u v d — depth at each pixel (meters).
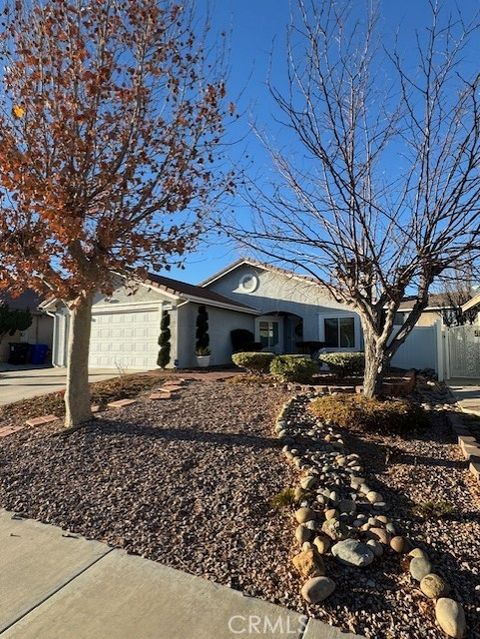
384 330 7.07
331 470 4.52
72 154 5.43
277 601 2.68
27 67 5.52
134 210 6.12
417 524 3.55
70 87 5.54
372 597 2.69
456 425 6.21
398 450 5.29
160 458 4.97
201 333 16.12
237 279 20.80
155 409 7.20
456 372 12.66
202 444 5.36
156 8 5.87
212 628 2.46
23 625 2.51
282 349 21.44
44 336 25.86
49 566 3.10
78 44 5.34
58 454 5.21
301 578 2.87
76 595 2.77
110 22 5.73
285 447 5.12
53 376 14.86
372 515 3.66
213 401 7.83
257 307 20.09
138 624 2.50
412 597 2.69
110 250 5.95
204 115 6.39
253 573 2.95
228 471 4.57
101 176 5.59
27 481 4.57
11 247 5.36
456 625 2.39
